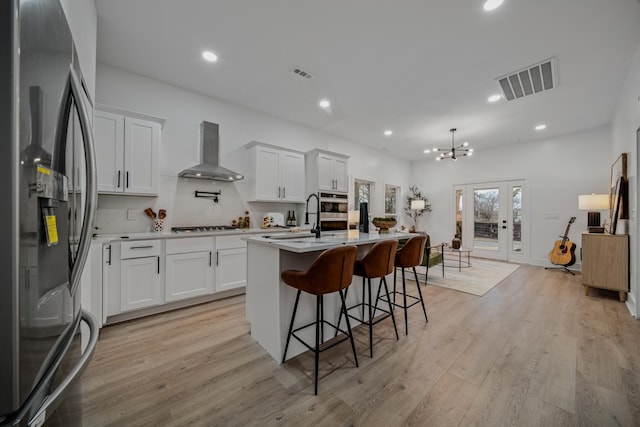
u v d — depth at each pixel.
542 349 2.11
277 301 1.93
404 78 3.22
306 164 4.82
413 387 1.65
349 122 4.75
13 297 0.52
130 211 3.09
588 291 3.58
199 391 1.60
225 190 3.88
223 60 2.90
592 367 1.86
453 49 2.67
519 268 5.23
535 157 5.70
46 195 0.66
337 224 4.84
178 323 2.54
